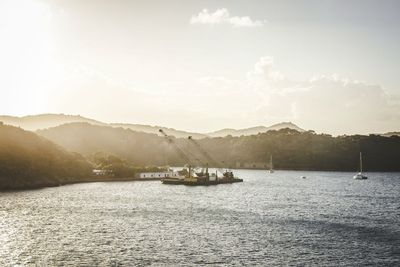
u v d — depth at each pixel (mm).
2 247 86750
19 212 135625
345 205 174750
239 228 112688
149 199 189375
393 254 84750
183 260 78688
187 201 184750
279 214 143250
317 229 112375
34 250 84750
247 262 78000
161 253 83562
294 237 100875
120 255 81688
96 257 80000
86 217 128500
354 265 76875
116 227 111562
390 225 120250
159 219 127125
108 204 164625
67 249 85875
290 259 80500
